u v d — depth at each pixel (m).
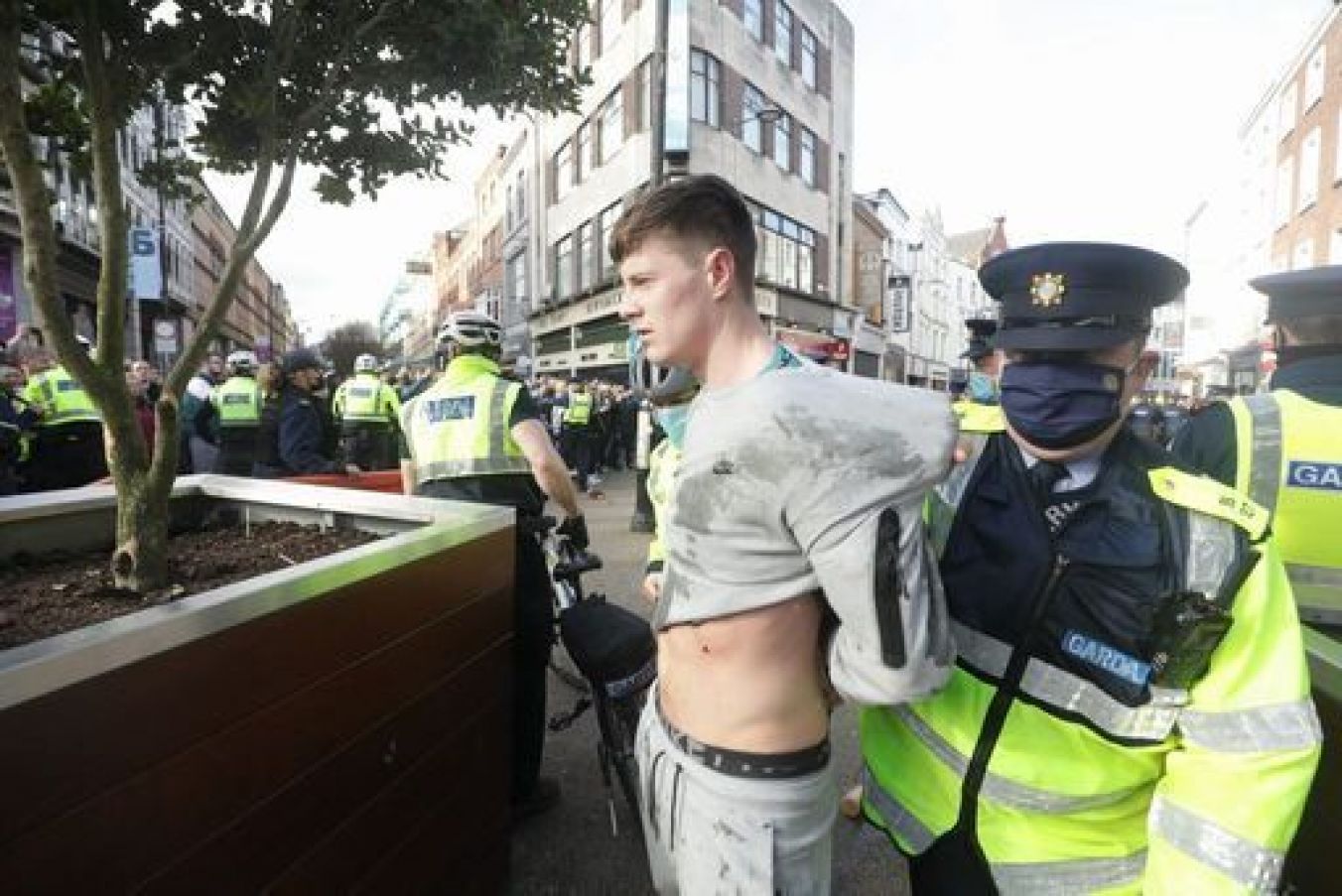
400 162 2.56
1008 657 1.21
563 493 2.80
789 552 1.12
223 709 1.30
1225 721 1.05
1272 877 1.00
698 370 1.30
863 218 30.92
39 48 1.94
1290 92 23.14
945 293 47.97
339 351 41.84
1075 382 1.12
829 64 26.23
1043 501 1.21
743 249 1.26
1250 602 1.07
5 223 15.11
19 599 1.83
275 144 2.03
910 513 1.06
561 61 2.49
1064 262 1.12
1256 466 1.85
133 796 1.14
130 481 1.89
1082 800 1.18
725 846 1.20
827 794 1.29
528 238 30.80
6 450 5.64
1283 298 1.99
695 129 18.84
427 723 1.92
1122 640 1.12
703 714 1.24
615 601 5.54
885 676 1.05
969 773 1.25
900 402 1.10
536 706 2.81
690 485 1.16
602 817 2.86
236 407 7.44
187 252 44.91
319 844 1.55
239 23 2.05
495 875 2.33
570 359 25.67
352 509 2.46
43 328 1.73
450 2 2.11
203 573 2.04
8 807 0.97
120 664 1.11
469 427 2.85
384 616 1.72
